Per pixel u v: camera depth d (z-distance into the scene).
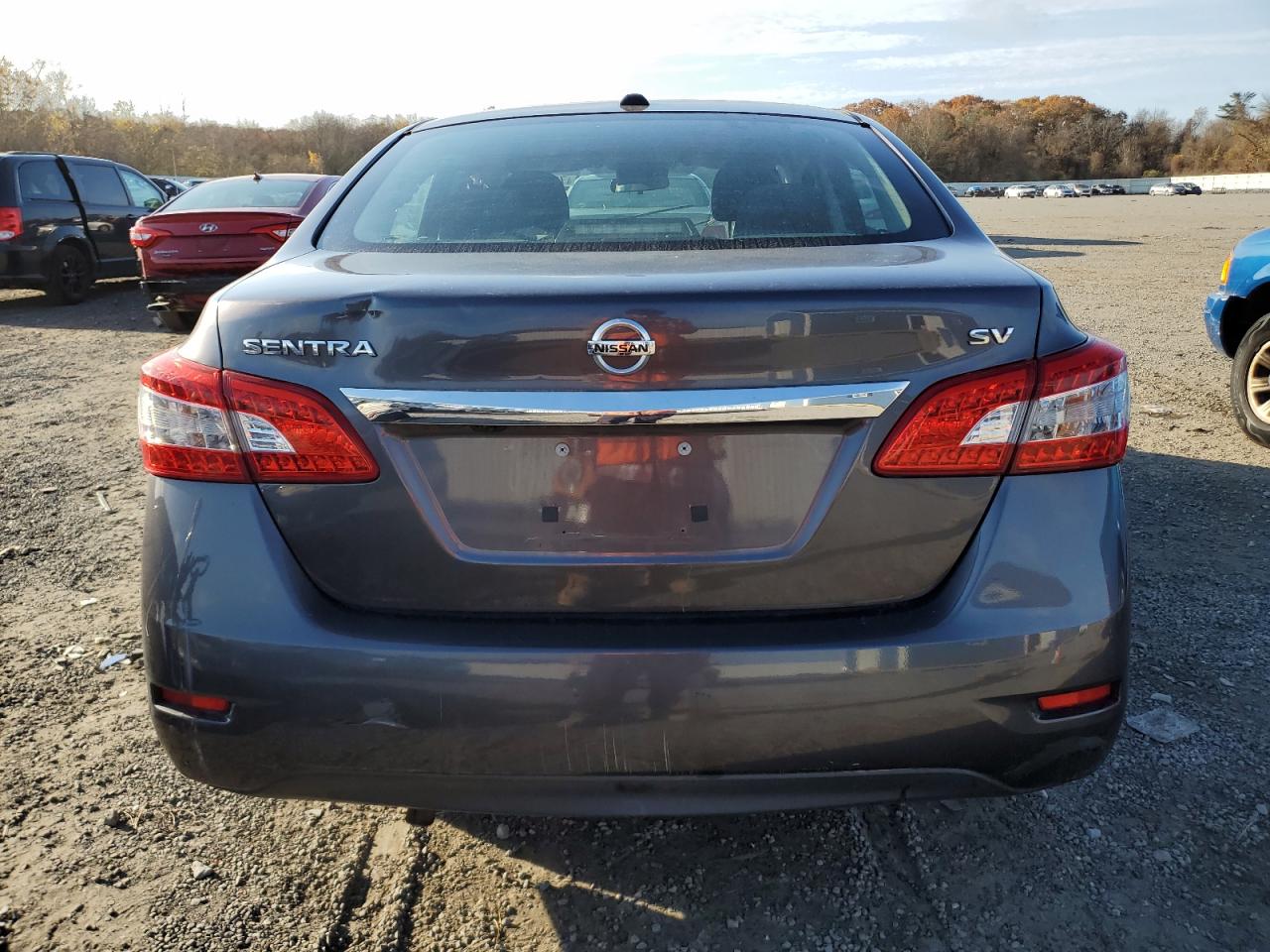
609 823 2.29
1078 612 1.62
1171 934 1.94
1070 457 1.64
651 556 1.62
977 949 1.91
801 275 1.62
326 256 1.97
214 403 1.65
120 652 3.13
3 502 4.55
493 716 1.60
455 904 2.04
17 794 2.40
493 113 2.71
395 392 1.59
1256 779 2.41
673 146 2.37
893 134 2.58
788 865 2.14
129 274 12.40
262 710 1.64
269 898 2.06
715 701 1.58
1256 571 3.60
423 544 1.62
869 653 1.58
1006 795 1.71
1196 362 7.46
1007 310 1.61
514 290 1.58
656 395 1.56
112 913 2.01
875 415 1.58
